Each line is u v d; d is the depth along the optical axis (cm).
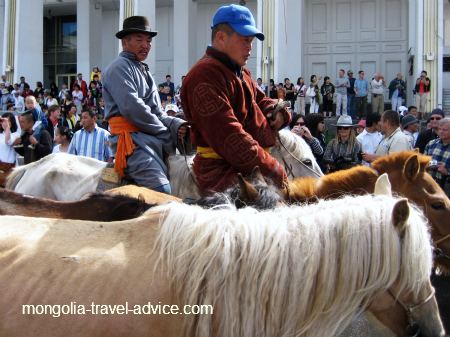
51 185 567
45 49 3353
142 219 243
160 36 3147
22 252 229
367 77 2902
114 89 487
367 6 2898
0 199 345
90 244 232
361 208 231
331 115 2402
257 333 219
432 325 230
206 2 3084
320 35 2947
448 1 2752
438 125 761
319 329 222
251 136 394
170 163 505
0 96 2523
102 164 586
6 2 2708
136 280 220
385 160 435
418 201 423
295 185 358
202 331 216
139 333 214
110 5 3172
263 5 2331
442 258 426
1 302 219
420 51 2294
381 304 229
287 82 2275
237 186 285
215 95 365
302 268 221
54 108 1406
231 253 222
